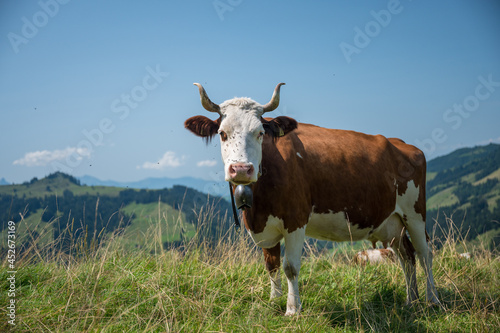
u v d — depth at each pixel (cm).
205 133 438
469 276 547
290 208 438
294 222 439
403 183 536
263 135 452
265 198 436
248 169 384
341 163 483
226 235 536
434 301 477
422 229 536
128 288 407
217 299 414
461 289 507
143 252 499
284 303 443
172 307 371
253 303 409
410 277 501
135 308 369
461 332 382
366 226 501
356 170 488
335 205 476
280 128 435
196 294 410
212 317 366
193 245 518
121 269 441
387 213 518
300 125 522
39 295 388
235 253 521
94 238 469
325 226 487
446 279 550
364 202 488
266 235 454
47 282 414
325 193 471
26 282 422
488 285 529
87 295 370
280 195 434
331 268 582
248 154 396
